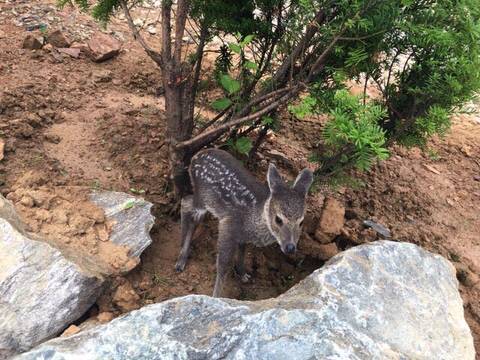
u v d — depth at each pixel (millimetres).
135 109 1285
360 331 726
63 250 874
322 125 1465
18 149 1083
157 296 953
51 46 1424
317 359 662
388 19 846
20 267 814
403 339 747
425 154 1453
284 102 956
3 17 1503
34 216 940
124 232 972
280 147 1359
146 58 1500
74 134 1181
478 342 978
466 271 1103
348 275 807
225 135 1114
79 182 1060
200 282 1004
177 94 978
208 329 704
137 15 1683
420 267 874
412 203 1281
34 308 802
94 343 682
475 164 1450
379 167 1360
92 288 858
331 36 872
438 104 963
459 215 1277
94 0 1638
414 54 954
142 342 688
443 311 825
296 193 901
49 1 1611
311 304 737
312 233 1120
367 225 1181
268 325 698
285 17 981
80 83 1333
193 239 1084
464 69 879
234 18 1015
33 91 1244
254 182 979
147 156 1172
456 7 850
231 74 1284
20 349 790
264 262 1071
